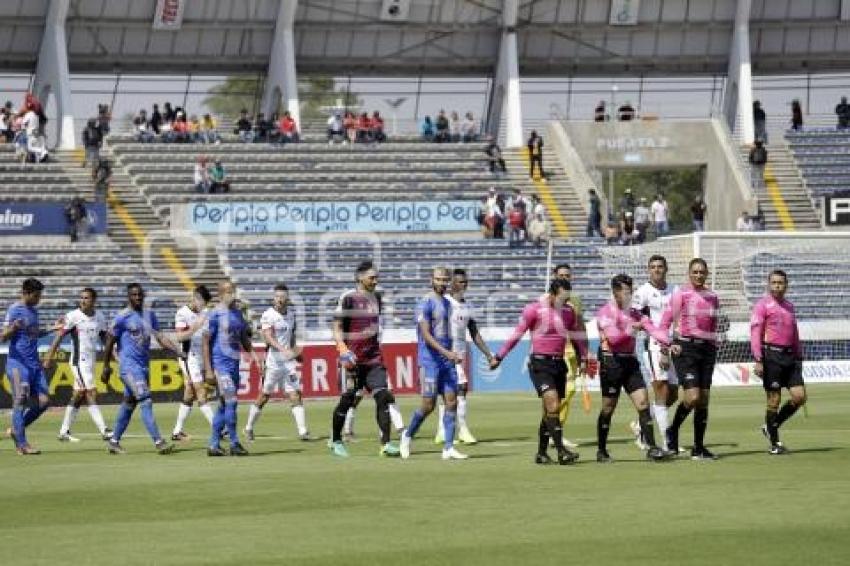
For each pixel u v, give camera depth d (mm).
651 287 29656
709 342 28391
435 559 17469
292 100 81125
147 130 78938
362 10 85250
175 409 50500
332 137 81625
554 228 79750
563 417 34781
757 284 65625
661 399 29625
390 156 81250
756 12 89812
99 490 24766
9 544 19094
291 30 81938
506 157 83250
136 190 75875
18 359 32594
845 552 17484
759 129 86938
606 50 89625
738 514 20562
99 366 52719
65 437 37188
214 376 31234
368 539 19016
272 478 26172
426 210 74000
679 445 31547
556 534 19125
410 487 24359
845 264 66000
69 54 82000
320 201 74375
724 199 83875
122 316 31938
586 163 83688
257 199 77375
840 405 45844
